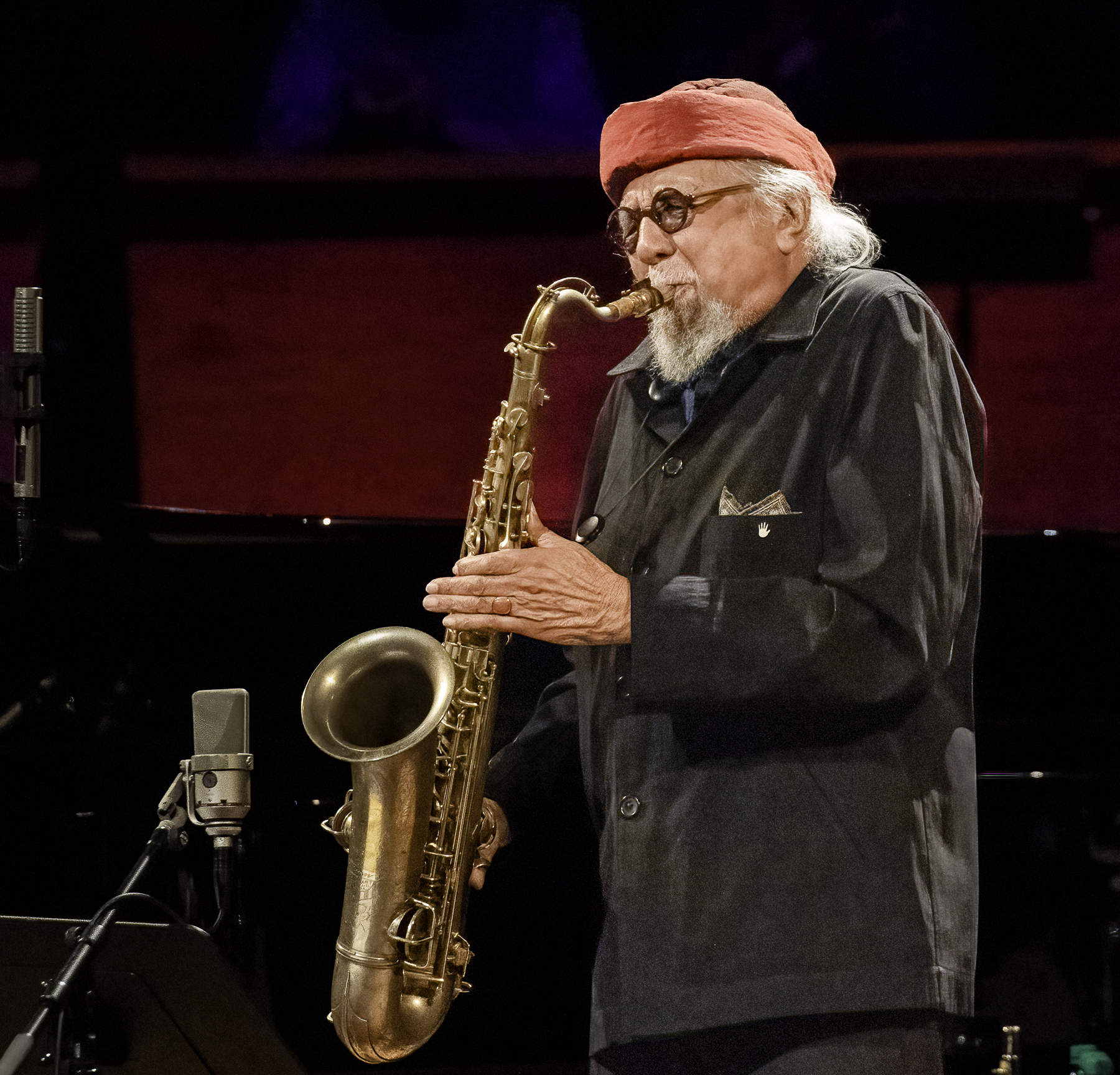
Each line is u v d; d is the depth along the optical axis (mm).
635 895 7793
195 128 14984
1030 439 14219
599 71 14367
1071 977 12008
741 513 7945
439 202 15062
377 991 7855
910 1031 7410
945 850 7715
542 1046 11531
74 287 15156
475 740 8352
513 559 7652
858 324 7895
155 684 11875
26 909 11445
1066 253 13945
